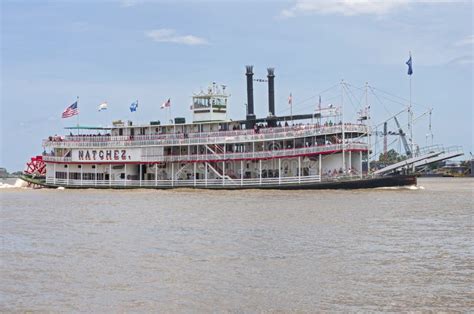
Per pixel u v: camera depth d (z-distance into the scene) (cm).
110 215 6869
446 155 10675
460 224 5662
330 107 10675
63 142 12606
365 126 10681
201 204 8069
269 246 4484
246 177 11456
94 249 4450
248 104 12219
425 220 5981
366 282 3334
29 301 3017
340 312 2805
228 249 4378
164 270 3669
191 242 4725
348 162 10494
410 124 11031
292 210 6969
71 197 10106
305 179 10619
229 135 11425
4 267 3797
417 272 3566
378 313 2788
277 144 11169
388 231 5206
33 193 11619
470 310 2819
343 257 4028
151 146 12031
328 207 7256
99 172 12531
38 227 5819
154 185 11994
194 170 11800
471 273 3531
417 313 2783
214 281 3384
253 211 6944
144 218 6488
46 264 3888
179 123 12088
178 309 2867
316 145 10775
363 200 8262
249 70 12212
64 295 3120
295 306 2900
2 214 7150
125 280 3422
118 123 12756
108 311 2848
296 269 3669
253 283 3334
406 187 10550
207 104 12125
